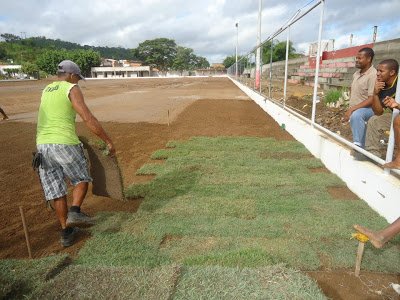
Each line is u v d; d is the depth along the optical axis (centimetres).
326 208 409
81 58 8394
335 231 353
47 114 329
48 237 362
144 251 321
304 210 402
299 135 759
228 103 1572
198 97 1923
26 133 935
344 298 264
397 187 362
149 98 1930
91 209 426
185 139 806
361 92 480
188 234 354
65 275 278
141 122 1066
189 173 537
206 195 452
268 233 350
